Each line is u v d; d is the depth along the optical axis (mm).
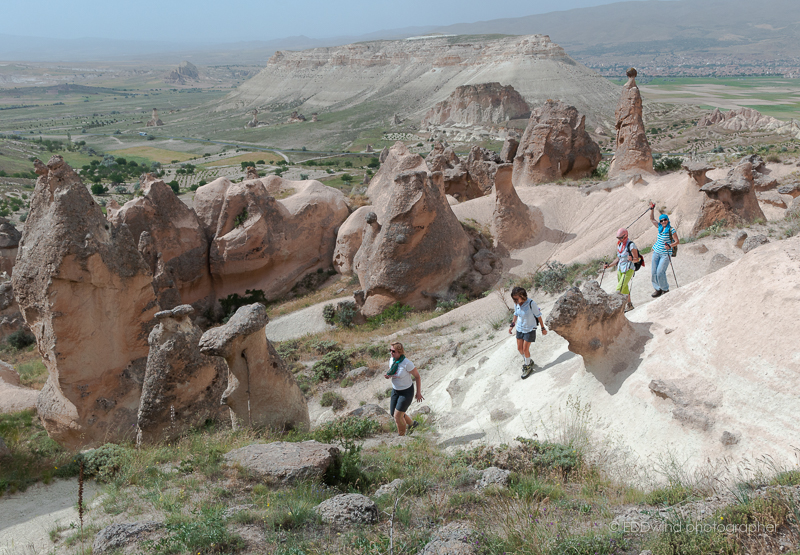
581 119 42188
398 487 8289
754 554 5004
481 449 9633
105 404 14664
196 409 13250
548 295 22625
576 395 10695
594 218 33375
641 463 8570
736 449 7801
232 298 37906
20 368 26703
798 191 24969
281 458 9078
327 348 24453
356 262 34031
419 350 20734
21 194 126688
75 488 10359
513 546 5746
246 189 37250
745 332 8945
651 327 10812
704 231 20109
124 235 14781
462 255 31500
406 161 40938
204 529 6590
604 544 5504
